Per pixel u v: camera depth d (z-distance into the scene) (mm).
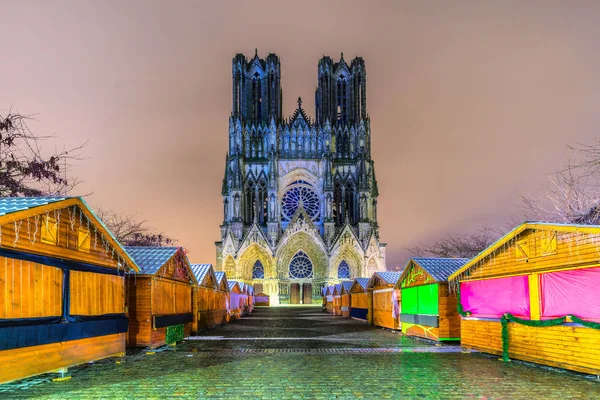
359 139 107812
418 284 29938
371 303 42438
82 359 18031
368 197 105000
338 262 101250
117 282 20812
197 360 20047
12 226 14242
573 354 16734
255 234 100375
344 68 114250
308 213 107125
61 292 16734
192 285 31562
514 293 19953
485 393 13789
